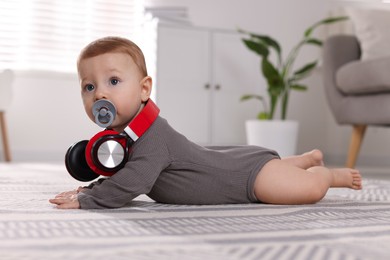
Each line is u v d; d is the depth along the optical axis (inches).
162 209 42.2
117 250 26.2
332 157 166.9
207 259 24.9
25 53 145.9
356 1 169.0
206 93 141.3
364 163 162.4
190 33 139.3
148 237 29.8
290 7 165.6
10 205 43.4
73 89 145.6
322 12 168.2
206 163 44.3
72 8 149.6
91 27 151.3
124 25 154.3
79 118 145.9
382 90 104.3
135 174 41.7
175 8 140.5
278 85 132.0
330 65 120.3
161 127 43.3
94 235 30.0
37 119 142.7
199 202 45.6
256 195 46.5
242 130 145.9
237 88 145.0
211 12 157.6
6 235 29.7
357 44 124.3
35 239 28.6
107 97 41.9
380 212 43.7
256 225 34.9
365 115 109.0
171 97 137.6
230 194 45.4
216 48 142.3
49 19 147.6
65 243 27.6
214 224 34.9
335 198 55.6
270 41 132.1
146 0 153.8
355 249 28.0
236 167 45.3
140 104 43.9
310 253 26.6
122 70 42.3
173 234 30.9
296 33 166.2
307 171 48.0
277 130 131.2
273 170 46.3
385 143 163.0
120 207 42.8
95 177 43.8
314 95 168.2
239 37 144.9
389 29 123.3
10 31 144.9
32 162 133.0
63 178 77.6
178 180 44.3
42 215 37.6
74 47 149.9
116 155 41.7
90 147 41.4
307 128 167.5
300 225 35.4
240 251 26.7
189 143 44.6
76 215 37.8
